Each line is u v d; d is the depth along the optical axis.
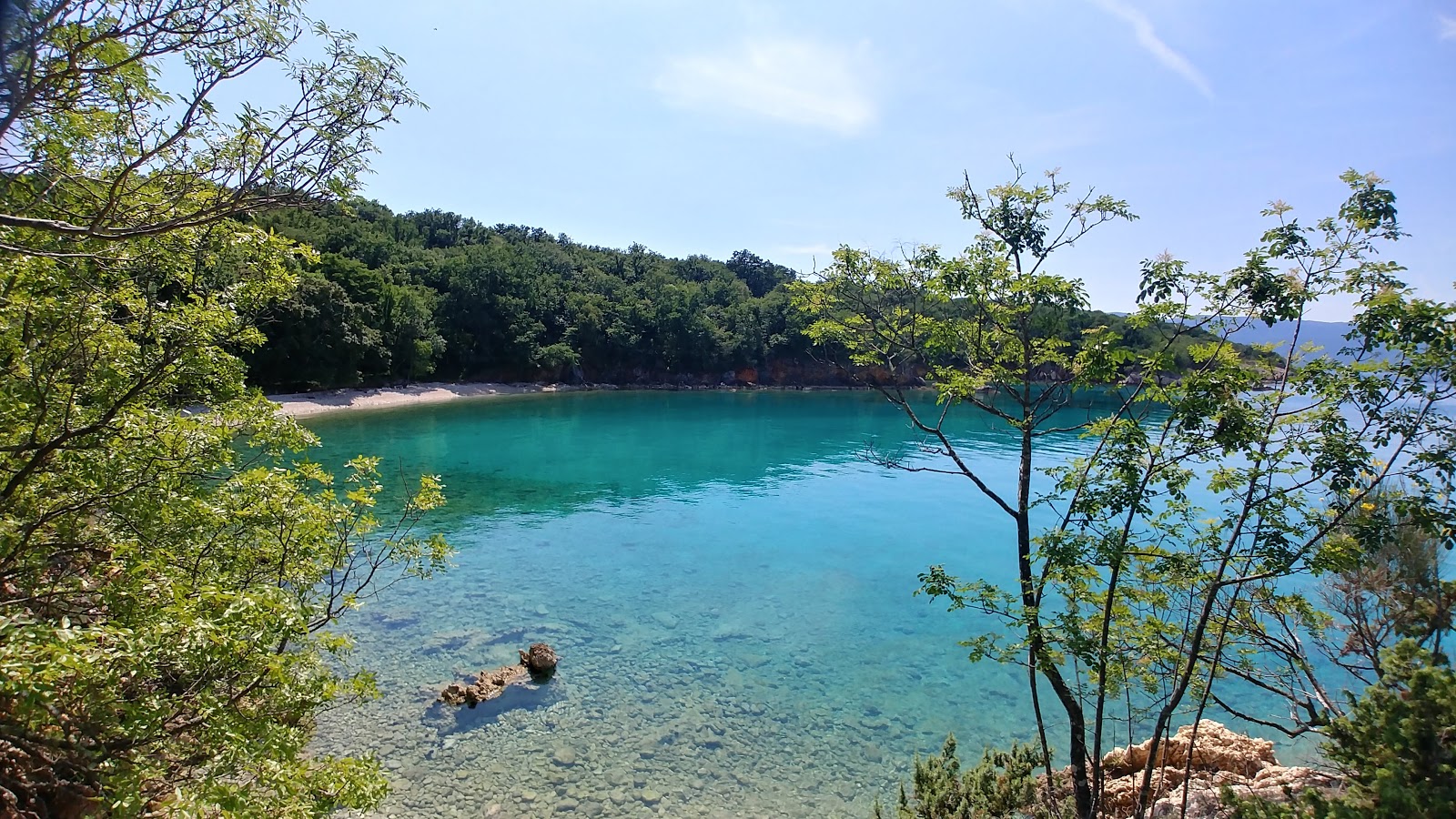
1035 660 8.24
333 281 65.19
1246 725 13.02
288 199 5.30
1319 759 11.30
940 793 8.72
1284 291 6.48
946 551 24.44
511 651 15.27
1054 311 8.39
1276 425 6.69
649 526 26.80
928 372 9.95
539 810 10.07
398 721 12.09
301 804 6.44
